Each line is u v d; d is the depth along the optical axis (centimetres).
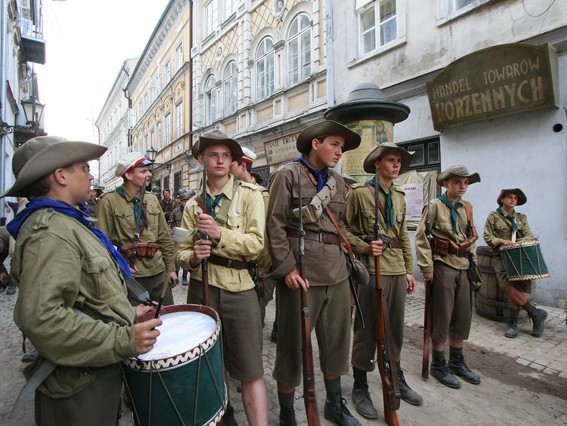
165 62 2033
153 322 131
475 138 567
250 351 206
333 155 222
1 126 854
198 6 1559
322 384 290
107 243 148
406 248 275
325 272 218
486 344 378
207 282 199
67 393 126
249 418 202
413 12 655
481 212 562
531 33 503
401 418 246
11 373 320
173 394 131
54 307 115
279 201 217
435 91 579
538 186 500
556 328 419
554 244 486
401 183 689
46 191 134
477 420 245
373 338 255
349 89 794
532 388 290
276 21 1062
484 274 455
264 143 1036
